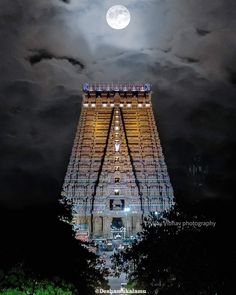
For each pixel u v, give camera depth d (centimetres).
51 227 7519
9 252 6184
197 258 6706
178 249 7075
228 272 6331
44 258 6681
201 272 6556
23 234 6762
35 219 7269
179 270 6862
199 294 6631
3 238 6419
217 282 6356
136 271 8462
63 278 6819
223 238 6619
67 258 7525
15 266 5975
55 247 7219
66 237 7906
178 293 6800
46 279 6256
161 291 7238
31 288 6028
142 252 8331
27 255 6419
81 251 8531
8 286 5812
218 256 6450
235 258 6384
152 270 7575
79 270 8006
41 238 6975
